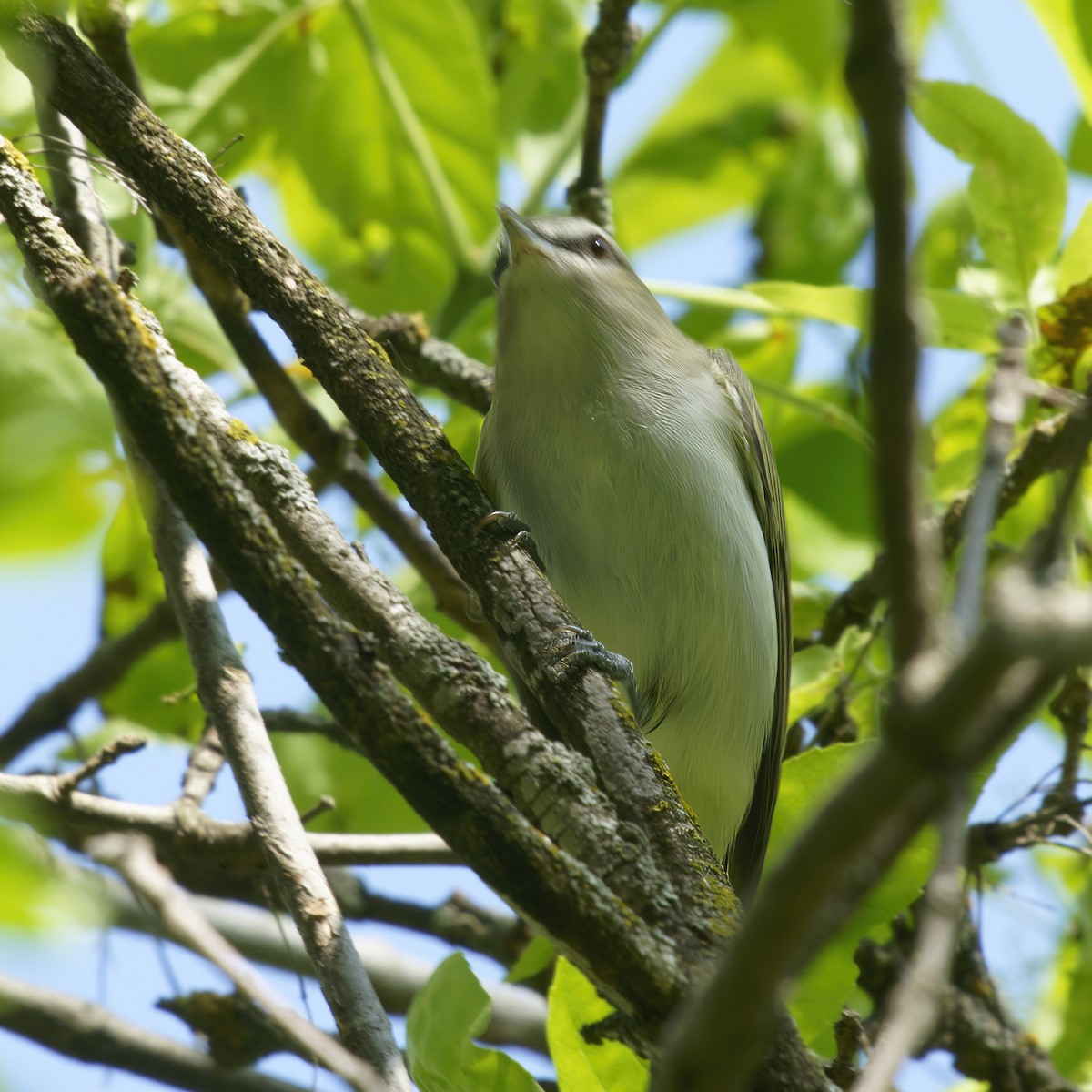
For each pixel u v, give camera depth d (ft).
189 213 20.57
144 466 17.03
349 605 18.54
